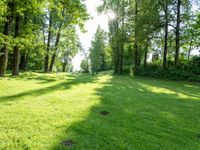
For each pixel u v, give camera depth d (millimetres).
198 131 9070
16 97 11172
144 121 9438
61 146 6453
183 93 18438
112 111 10219
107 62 78812
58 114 8992
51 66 36406
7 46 18766
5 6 16391
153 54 44938
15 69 21562
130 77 33812
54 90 13852
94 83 19688
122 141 7211
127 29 38938
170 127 9125
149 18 32594
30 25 22766
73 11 20406
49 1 19188
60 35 34219
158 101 13312
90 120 8664
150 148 7031
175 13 33031
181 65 33188
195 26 35844
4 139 6590
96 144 6832
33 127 7543
